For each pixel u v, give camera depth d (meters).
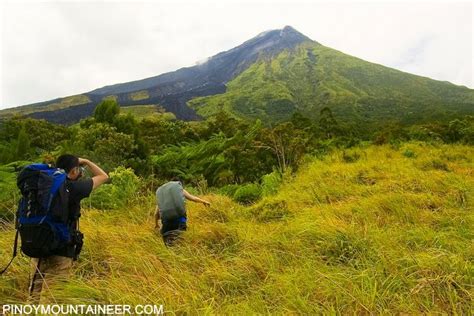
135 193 8.47
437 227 6.11
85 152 11.47
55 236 3.70
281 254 4.95
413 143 19.80
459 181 9.48
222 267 4.50
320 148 18.27
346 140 21.52
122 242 5.32
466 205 7.35
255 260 4.67
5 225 6.72
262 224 6.75
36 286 3.99
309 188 9.58
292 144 13.99
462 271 4.16
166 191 5.75
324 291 3.85
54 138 16.80
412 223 6.38
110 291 3.76
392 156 16.14
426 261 4.41
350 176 11.09
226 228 5.87
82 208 7.68
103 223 6.57
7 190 7.81
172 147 16.30
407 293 3.82
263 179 11.58
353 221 5.96
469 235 5.50
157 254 4.99
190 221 6.87
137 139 13.98
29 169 3.78
